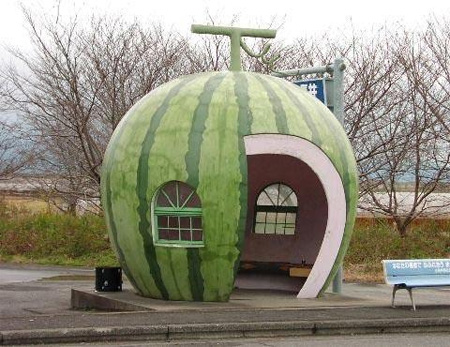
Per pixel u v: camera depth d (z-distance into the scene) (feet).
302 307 37.96
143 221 37.96
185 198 37.63
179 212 37.60
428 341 31.48
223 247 37.27
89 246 78.95
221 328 31.55
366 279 63.72
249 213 47.55
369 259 71.92
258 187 47.24
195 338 31.19
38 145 121.60
